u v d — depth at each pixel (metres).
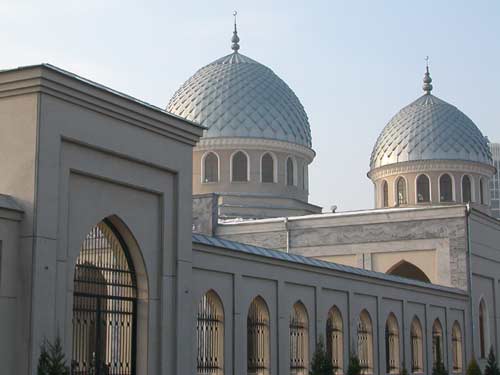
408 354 33.19
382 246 41.00
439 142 53.47
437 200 53.03
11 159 15.96
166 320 19.09
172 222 19.66
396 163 54.25
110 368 18.03
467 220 39.31
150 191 19.09
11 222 15.55
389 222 41.03
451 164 53.09
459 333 38.22
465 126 54.56
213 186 47.00
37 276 15.55
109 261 18.45
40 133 15.87
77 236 16.94
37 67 15.84
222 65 51.28
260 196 46.94
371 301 30.84
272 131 47.81
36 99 15.93
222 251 22.16
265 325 24.39
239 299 22.91
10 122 16.09
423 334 34.66
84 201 17.23
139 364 18.55
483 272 40.66
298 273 26.08
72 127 16.67
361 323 30.53
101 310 18.02
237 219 45.56
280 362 24.69
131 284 18.75
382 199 55.75
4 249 15.35
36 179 15.72
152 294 18.91
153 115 18.84
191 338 19.89
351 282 29.36
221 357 22.02
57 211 16.16
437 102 57.09
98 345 17.75
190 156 20.33
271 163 48.00
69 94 16.53
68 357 16.44
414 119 55.34
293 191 48.34
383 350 31.28
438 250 39.69
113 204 18.05
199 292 21.31
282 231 43.06
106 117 17.62
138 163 18.67
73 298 17.23
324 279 27.59
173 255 19.55
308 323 26.58
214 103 48.25
